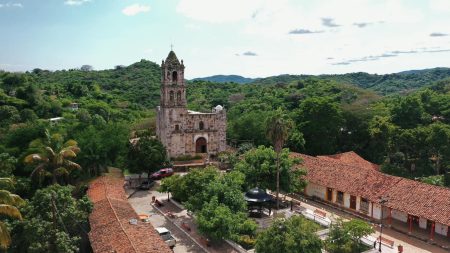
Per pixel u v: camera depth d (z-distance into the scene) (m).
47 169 51.59
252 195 46.16
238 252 37.69
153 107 130.25
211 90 155.50
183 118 73.94
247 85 169.25
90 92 132.12
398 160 73.19
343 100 102.31
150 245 32.38
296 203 52.88
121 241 32.66
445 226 42.34
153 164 62.03
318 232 41.38
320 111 77.81
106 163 61.56
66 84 134.88
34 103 96.44
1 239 27.59
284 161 50.41
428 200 42.59
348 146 84.25
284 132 47.06
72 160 57.69
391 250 38.78
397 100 97.19
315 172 56.03
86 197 40.91
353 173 52.34
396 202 44.25
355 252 37.22
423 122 80.00
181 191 47.50
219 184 42.16
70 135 63.53
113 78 163.75
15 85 104.88
